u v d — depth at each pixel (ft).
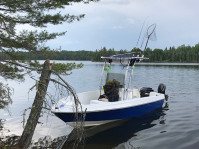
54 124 25.71
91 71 149.48
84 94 28.78
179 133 22.58
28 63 21.22
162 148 18.83
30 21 20.66
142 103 27.76
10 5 18.48
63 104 23.02
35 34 20.22
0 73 19.92
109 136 22.15
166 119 28.19
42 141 20.38
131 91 29.40
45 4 20.44
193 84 69.26
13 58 20.98
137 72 130.72
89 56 536.42
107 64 29.96
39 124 25.53
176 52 392.68
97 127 25.09
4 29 18.89
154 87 62.69
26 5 19.76
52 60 21.81
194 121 26.96
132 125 25.88
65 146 19.47
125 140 20.97
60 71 22.39
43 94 14.11
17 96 49.47
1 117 29.09
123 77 28.30
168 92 52.85
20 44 19.76
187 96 46.60
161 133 22.81
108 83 28.32
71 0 21.40
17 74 20.39
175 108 34.73
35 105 14.16
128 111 26.12
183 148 18.67
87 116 22.62
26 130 14.53
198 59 382.22
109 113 24.08
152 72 130.00
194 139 20.68
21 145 14.58
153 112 32.09
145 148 18.98
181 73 120.16
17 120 27.73
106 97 27.07
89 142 20.48
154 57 388.57
